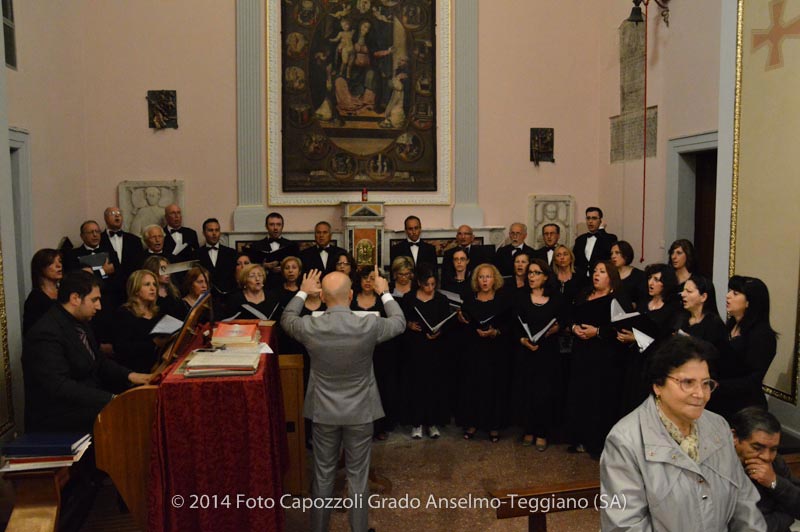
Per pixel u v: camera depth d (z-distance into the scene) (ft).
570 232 32.89
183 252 26.43
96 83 28.25
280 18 29.78
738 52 17.58
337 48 30.50
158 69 28.78
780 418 16.79
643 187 29.30
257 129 29.71
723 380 13.38
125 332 15.42
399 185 31.45
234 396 9.80
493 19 31.89
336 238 30.40
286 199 30.22
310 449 18.30
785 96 16.37
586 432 17.62
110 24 28.27
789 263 16.38
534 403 18.28
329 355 12.16
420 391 18.99
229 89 29.53
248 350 11.15
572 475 16.56
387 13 30.91
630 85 30.14
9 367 15.92
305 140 30.40
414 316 18.94
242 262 22.99
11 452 9.85
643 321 15.30
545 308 18.16
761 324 13.78
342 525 14.20
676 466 7.63
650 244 28.91
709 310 14.40
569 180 32.89
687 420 7.79
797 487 9.17
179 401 9.69
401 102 31.27
